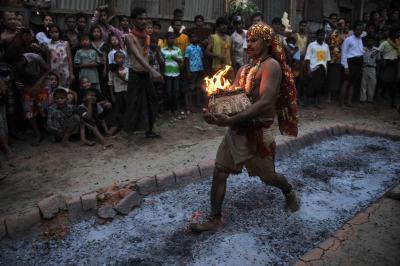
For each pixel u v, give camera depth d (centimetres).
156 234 312
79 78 569
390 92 884
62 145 505
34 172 415
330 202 373
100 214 330
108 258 282
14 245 296
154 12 718
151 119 528
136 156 466
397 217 313
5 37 508
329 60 756
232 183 407
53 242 302
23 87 512
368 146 553
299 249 292
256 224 325
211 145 509
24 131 554
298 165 471
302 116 701
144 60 482
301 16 1001
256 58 281
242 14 791
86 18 607
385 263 254
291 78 290
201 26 709
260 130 278
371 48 802
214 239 302
